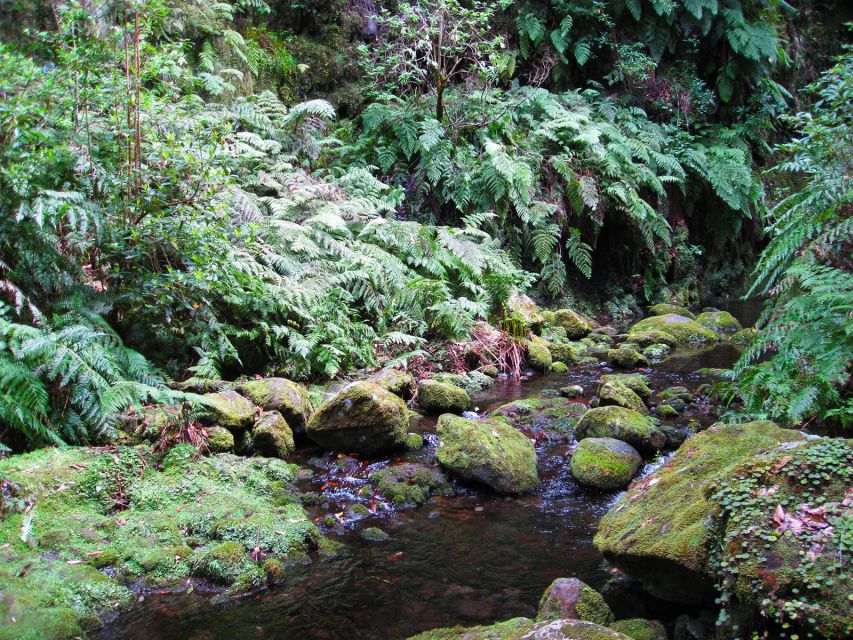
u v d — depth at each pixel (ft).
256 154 21.40
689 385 19.49
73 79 14.24
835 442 7.73
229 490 11.53
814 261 11.89
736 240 39.17
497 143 29.32
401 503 11.91
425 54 30.14
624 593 8.80
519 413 16.58
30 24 16.75
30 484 10.25
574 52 35.76
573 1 36.91
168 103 18.49
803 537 6.64
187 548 9.76
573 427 15.71
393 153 28.25
